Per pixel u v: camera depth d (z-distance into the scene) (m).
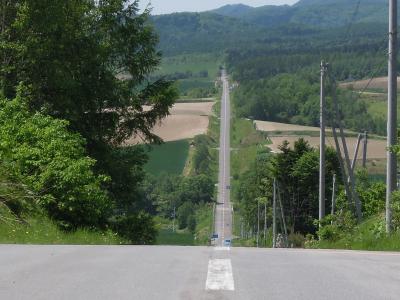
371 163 105.50
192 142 181.00
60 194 26.89
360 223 40.41
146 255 15.67
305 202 82.75
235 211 148.00
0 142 27.39
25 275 12.20
